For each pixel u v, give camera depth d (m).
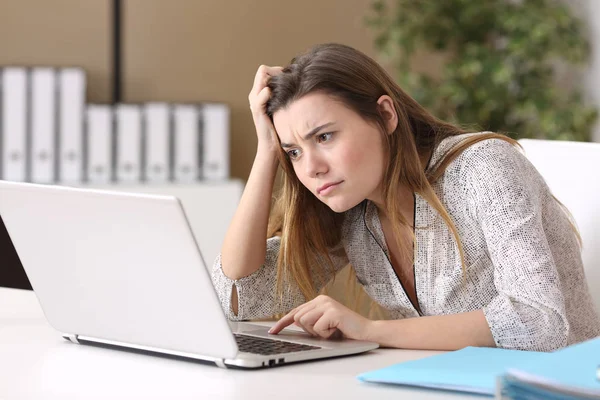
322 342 1.49
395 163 1.64
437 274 1.71
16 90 4.17
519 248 1.54
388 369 1.23
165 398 1.15
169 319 1.34
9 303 1.88
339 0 4.87
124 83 4.73
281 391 1.18
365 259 1.83
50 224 1.40
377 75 1.65
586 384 0.90
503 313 1.49
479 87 4.26
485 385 1.11
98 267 1.38
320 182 1.58
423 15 4.40
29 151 4.20
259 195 1.79
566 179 2.02
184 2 4.76
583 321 1.80
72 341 1.52
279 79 1.60
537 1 4.27
